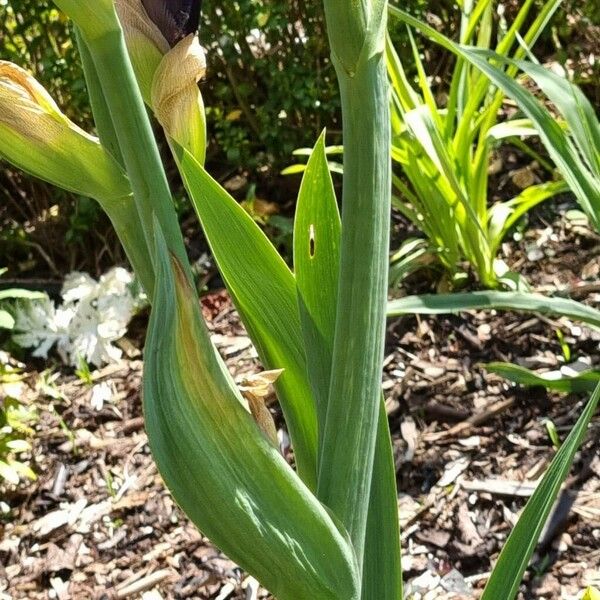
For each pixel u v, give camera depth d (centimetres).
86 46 24
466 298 59
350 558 25
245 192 96
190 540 61
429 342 73
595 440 60
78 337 80
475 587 53
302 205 28
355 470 25
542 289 75
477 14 69
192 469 23
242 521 23
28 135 24
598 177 54
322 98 91
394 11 56
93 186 25
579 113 55
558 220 83
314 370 29
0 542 64
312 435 31
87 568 60
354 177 23
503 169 90
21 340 80
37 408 75
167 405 22
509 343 71
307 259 28
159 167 23
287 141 91
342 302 24
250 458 23
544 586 52
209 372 22
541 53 102
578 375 60
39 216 95
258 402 24
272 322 31
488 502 58
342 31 22
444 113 79
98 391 76
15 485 67
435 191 72
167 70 25
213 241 29
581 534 55
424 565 55
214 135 99
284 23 85
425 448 63
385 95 23
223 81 95
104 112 25
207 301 83
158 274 23
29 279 93
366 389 25
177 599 57
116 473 68
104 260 93
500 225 74
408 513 59
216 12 92
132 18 24
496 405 66
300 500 23
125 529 63
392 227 86
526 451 62
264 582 24
